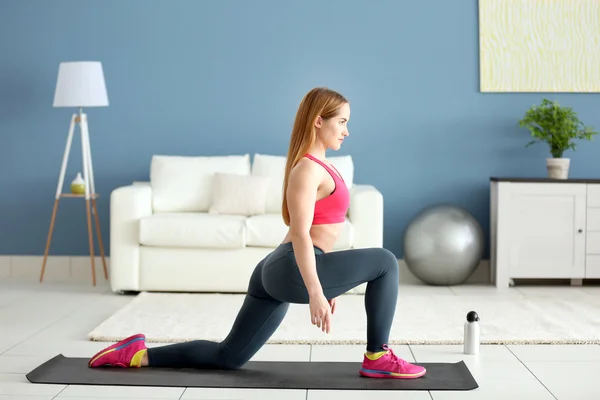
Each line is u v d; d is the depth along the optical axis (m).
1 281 5.87
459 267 5.55
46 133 6.17
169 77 6.14
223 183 5.66
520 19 6.01
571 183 5.59
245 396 2.92
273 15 6.09
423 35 6.07
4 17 6.13
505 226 5.62
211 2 6.10
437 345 3.82
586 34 6.01
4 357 3.54
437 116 6.11
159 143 6.17
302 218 2.82
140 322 4.25
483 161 6.12
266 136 6.15
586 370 3.34
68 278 6.07
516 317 4.44
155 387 3.03
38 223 6.21
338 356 3.56
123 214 5.25
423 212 5.70
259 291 3.09
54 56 6.13
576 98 6.07
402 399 2.89
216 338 3.89
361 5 6.07
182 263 5.21
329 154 6.14
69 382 3.07
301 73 6.11
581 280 5.77
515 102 6.08
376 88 6.10
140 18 6.12
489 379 3.19
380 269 3.00
